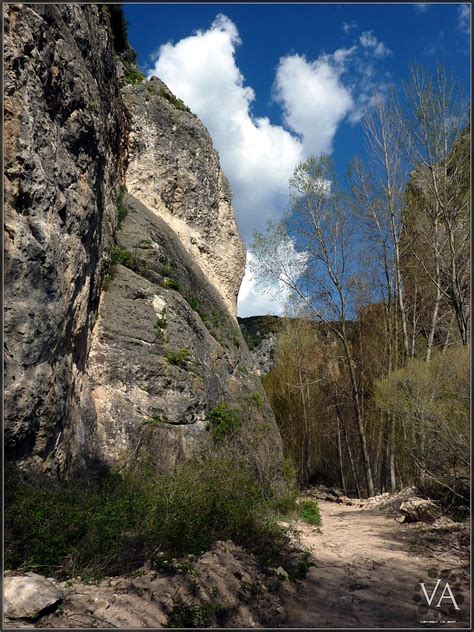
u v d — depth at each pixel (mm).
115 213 13297
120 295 12094
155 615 4176
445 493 11727
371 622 4840
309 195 20062
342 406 27109
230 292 19641
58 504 5520
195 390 12500
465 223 15836
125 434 10359
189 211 18141
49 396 7418
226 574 5242
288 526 9609
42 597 3947
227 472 8484
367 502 16469
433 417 11117
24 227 6836
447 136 15562
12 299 6527
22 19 7176
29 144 7051
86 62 10070
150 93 18156
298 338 26141
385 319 21688
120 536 5324
